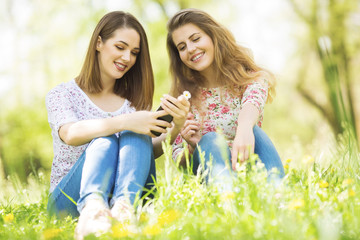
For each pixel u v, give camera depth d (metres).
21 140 16.66
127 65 3.10
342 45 15.39
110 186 2.28
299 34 16.36
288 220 1.67
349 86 15.40
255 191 1.98
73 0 16.64
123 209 2.06
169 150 2.19
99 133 2.49
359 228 1.66
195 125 3.04
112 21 3.06
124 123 2.45
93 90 3.08
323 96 17.73
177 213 1.92
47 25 16.95
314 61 17.50
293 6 16.36
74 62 16.70
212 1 16.09
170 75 3.49
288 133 20.38
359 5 15.30
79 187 2.46
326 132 3.61
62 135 2.70
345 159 2.88
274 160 2.55
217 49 3.23
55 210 2.51
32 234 1.88
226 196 1.91
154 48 15.45
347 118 3.28
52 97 2.90
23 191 3.37
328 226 1.64
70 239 1.83
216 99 3.33
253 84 3.08
